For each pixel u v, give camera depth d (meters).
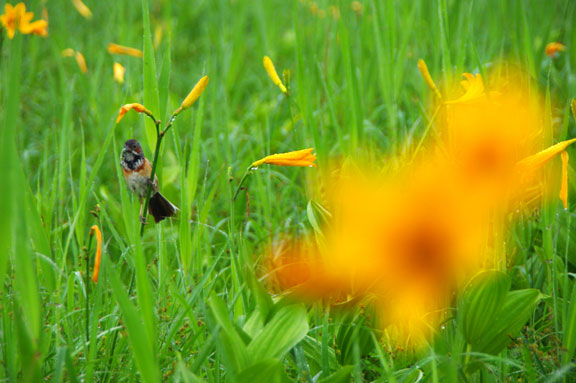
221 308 2.35
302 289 2.43
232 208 2.53
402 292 2.51
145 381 2.28
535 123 2.68
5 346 2.37
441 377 2.45
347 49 3.02
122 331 2.53
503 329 2.47
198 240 2.66
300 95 3.07
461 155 2.55
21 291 2.26
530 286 2.73
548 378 2.43
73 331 2.55
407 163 2.65
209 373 2.45
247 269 2.44
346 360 2.53
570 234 2.75
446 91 2.79
